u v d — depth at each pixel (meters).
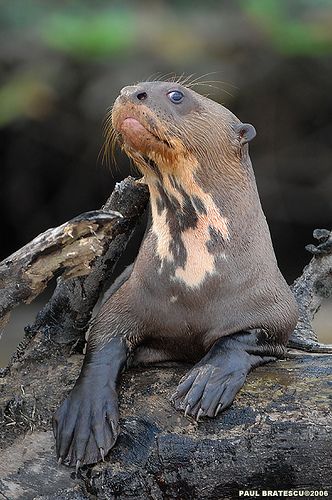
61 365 12.16
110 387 11.01
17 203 33.84
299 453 10.38
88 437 10.49
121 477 10.45
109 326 11.65
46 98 30.67
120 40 30.61
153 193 11.66
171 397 10.81
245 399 10.69
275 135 32.53
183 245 11.45
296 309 12.01
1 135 32.50
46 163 33.12
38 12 32.34
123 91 11.30
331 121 32.44
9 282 10.70
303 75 31.66
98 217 10.47
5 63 31.00
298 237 33.81
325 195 33.19
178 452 10.47
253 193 11.88
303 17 31.77
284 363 11.55
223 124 11.74
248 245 11.55
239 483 10.52
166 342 11.73
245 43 31.09
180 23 31.84
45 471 10.66
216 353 11.09
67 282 12.23
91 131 31.72
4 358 23.77
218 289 11.38
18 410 11.32
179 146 11.26
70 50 30.62
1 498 10.59
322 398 10.65
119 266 30.53
